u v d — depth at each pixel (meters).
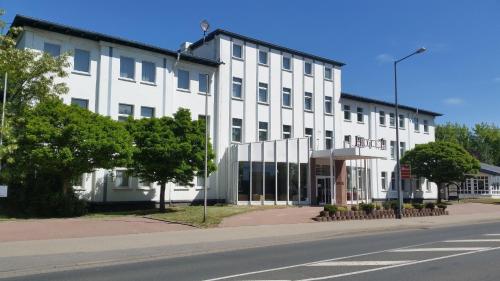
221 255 13.02
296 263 11.20
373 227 20.88
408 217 28.03
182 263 11.49
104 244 14.60
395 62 28.06
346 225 21.80
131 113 29.42
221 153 33.31
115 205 28.06
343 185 37.06
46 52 23.89
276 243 16.06
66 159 21.03
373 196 45.94
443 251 13.07
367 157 35.47
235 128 34.50
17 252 12.72
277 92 37.19
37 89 22.72
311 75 39.88
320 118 40.09
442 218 27.77
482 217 28.91
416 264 10.77
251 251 13.87
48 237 16.03
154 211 25.48
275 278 9.19
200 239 16.20
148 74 30.55
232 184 32.66
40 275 9.91
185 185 26.16
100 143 21.69
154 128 24.94
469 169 42.66
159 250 13.44
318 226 21.12
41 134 20.91
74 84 27.11
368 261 11.33
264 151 33.12
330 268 10.34
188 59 32.19
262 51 36.62
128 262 11.77
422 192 51.12
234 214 24.61
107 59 28.50
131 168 25.11
